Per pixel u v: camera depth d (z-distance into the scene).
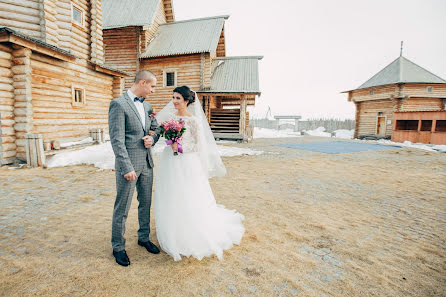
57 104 8.59
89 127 10.41
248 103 19.48
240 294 1.98
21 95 6.81
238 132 15.88
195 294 1.96
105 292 1.96
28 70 6.83
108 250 2.61
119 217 2.35
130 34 16.14
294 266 2.39
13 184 5.06
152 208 3.89
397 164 8.52
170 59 16.14
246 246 2.77
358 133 24.11
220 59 17.77
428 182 6.00
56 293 1.93
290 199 4.53
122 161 2.16
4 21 7.49
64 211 3.70
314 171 7.09
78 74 9.62
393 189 5.34
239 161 8.49
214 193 4.80
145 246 2.66
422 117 16.55
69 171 6.27
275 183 5.67
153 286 2.05
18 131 6.95
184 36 17.03
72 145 8.52
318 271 2.32
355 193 5.01
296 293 2.00
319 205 4.23
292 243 2.86
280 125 39.47
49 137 8.26
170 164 2.64
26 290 1.96
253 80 15.56
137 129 2.35
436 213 3.93
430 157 10.31
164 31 18.11
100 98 11.11
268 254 2.61
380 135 21.08
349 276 2.25
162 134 2.55
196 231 2.57
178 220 2.57
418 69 21.06
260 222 3.45
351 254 2.64
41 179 5.48
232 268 2.34
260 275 2.24
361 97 23.20
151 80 2.40
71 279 2.11
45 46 7.18
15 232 2.98
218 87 15.38
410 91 19.50
